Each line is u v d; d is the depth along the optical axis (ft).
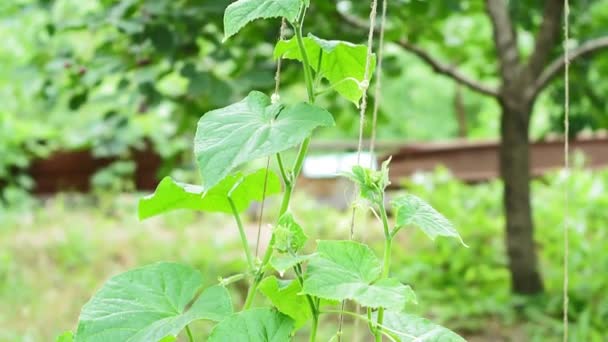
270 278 5.32
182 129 17.02
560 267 20.70
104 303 5.21
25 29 23.79
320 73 5.48
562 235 22.21
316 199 33.47
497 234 22.39
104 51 14.70
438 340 5.07
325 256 4.80
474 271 20.68
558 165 30.53
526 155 19.39
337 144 32.68
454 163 30.94
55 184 34.27
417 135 56.95
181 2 13.79
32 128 31.71
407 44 18.33
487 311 18.33
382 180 4.91
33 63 15.79
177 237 26.23
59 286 21.56
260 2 4.84
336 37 15.78
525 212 19.43
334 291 4.60
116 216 31.94
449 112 56.80
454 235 4.85
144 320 5.14
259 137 4.54
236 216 5.60
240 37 15.12
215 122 4.69
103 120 15.98
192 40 13.97
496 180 29.22
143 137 30.32
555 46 20.25
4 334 17.22
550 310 18.21
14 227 27.99
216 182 4.41
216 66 15.20
